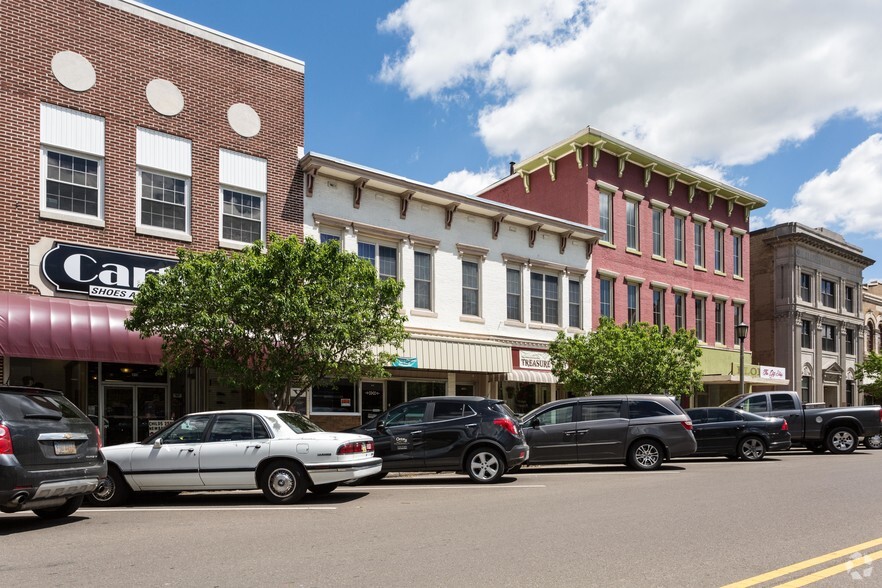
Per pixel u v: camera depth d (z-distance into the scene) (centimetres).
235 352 1437
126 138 1686
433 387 2278
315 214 1995
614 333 2238
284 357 1438
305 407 1966
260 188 1906
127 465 1108
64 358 1445
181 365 1481
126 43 1708
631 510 950
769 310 3975
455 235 2331
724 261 3447
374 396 2130
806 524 839
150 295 1395
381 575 614
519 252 2516
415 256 2225
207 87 1839
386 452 1370
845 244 4362
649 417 1587
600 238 2762
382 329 1520
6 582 604
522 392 2566
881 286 4859
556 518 893
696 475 1423
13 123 1516
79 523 918
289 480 1088
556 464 1780
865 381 4397
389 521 892
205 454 1102
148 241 1697
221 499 1176
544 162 2967
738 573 610
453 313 2291
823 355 4091
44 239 1538
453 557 679
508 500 1074
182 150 1778
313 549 725
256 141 1916
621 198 2923
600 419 1595
